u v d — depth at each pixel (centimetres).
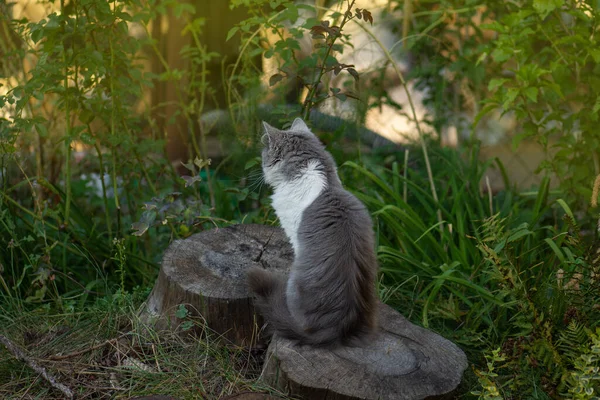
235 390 122
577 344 122
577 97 162
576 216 169
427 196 165
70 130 154
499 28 156
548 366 121
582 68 160
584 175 163
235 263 137
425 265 151
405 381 117
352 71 147
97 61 148
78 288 159
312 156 127
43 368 124
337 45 162
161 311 134
